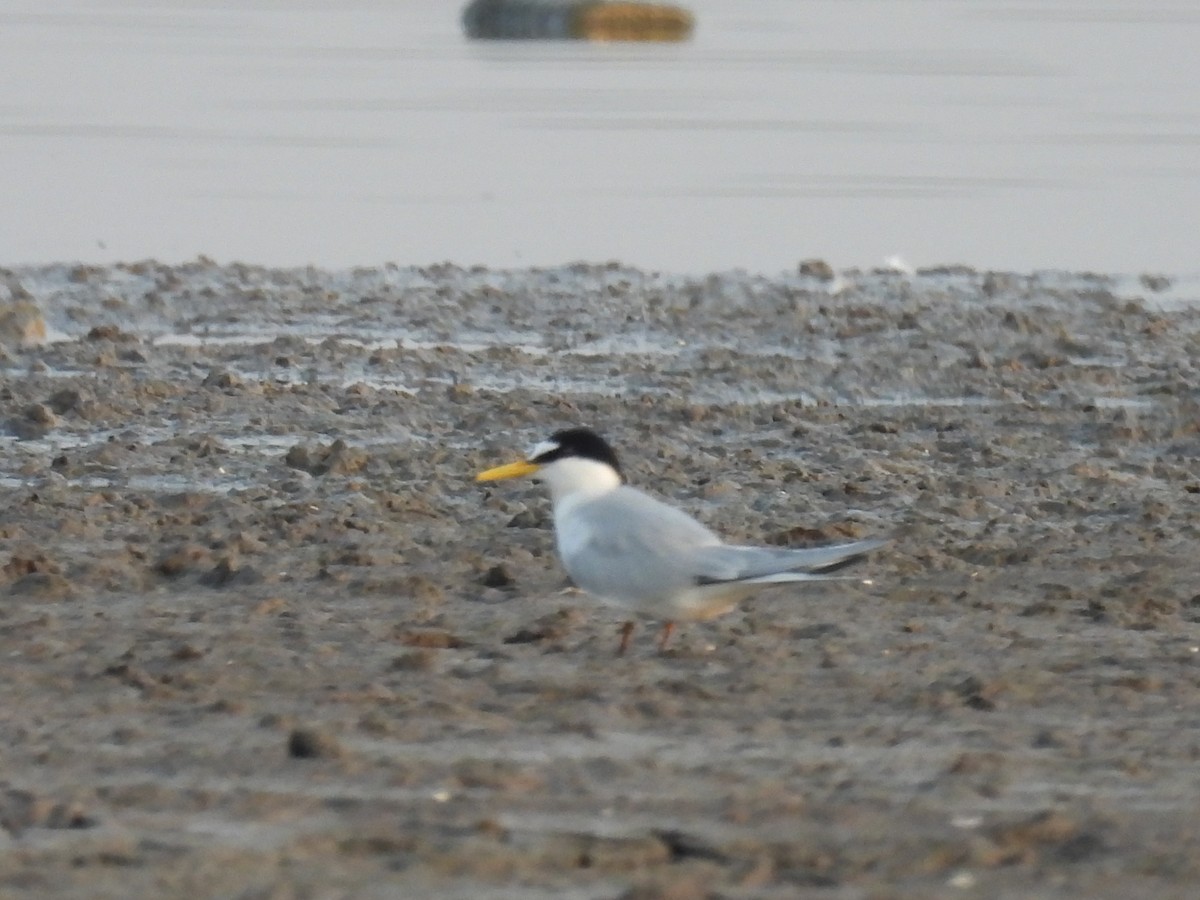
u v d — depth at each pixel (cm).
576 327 2136
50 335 2066
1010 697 1022
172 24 4819
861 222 2752
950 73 4103
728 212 2802
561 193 2928
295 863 779
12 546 1311
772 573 1050
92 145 3256
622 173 3075
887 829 831
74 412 1702
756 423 1719
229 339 2064
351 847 798
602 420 1711
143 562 1275
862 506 1455
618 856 794
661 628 1161
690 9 4944
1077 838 820
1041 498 1481
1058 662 1092
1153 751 938
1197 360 2006
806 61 4281
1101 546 1351
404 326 2134
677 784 884
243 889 751
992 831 827
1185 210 2839
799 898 758
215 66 4141
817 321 2159
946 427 1712
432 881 765
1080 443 1672
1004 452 1627
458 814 841
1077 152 3253
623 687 1033
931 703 1012
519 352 1986
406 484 1485
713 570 1058
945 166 3138
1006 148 3278
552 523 1392
